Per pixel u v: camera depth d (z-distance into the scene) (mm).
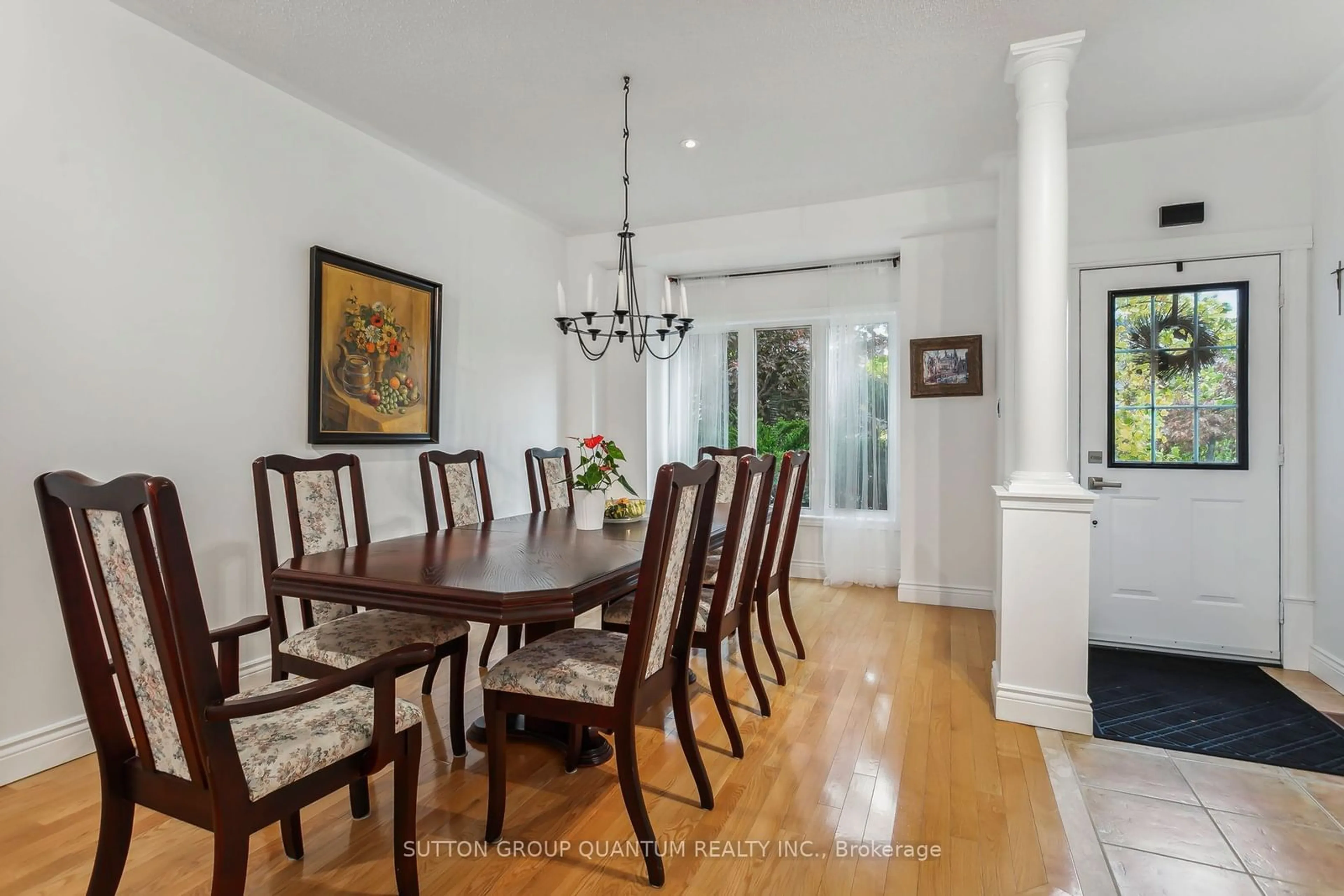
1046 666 2439
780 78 2742
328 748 1347
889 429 4684
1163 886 1564
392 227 3410
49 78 2078
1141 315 3326
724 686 2223
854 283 4723
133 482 1090
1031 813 1874
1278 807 1901
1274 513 3105
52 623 2113
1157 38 2439
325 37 2459
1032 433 2500
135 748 1351
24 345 2029
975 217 3910
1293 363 3053
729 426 5234
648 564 1586
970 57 2586
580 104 2967
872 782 2043
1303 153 3027
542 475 3684
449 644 2174
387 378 3328
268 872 1595
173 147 2430
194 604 1123
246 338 2695
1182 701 2682
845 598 4363
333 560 2008
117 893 1515
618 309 3152
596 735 2262
